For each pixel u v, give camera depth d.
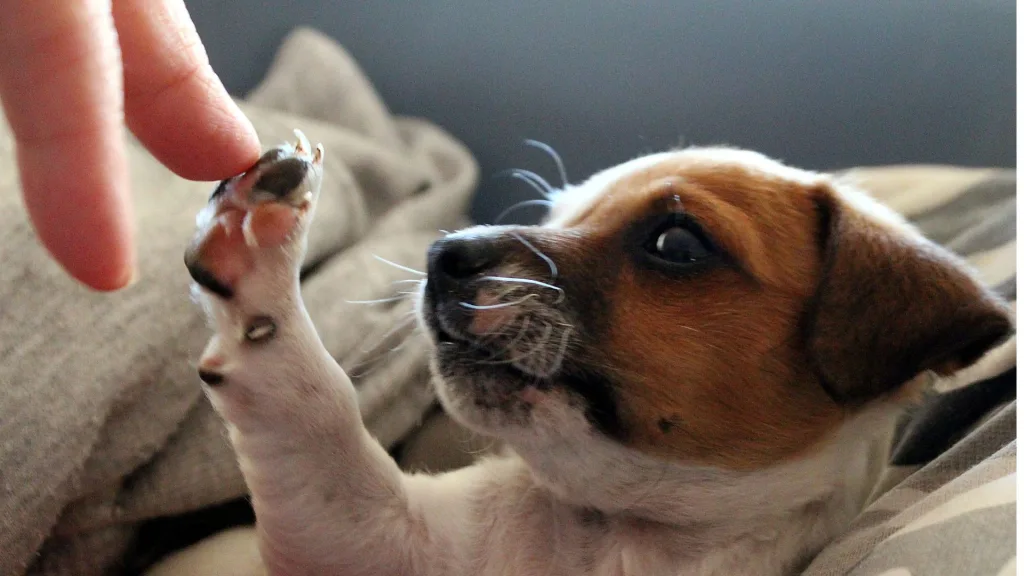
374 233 0.51
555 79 0.62
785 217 0.36
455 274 0.36
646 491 0.36
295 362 0.36
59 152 0.29
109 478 0.40
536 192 0.62
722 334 0.35
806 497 0.37
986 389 0.40
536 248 0.36
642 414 0.35
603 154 0.61
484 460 0.40
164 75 0.32
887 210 0.37
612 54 0.61
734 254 0.36
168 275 0.42
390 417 0.45
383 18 0.64
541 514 0.38
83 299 0.40
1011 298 0.42
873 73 0.59
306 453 0.36
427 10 0.63
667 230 0.36
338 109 0.61
